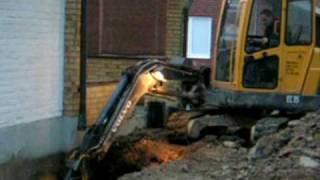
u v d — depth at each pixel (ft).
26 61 37.37
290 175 28.63
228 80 41.29
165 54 58.95
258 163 31.19
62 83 40.68
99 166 37.58
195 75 42.04
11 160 36.14
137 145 40.09
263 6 40.22
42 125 38.88
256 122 40.32
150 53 59.36
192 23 93.25
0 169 35.24
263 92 40.37
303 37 40.47
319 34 41.22
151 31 59.41
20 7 36.52
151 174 33.06
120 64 57.47
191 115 43.11
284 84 40.52
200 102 42.06
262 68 40.42
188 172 32.65
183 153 39.06
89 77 57.16
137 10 59.52
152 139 42.24
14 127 36.47
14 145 36.45
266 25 40.34
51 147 39.68
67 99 40.75
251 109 41.04
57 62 40.16
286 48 40.37
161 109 44.98
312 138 31.32
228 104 40.65
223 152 36.47
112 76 57.47
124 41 59.62
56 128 40.19
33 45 37.88
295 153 30.42
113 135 37.17
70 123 40.88
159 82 39.45
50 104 39.70
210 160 34.63
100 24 59.21
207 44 92.79
